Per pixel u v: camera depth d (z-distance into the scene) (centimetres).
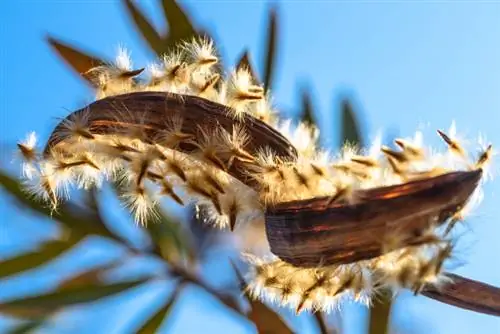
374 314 73
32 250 78
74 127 63
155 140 63
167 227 78
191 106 63
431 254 61
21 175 78
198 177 62
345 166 61
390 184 60
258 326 73
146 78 64
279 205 61
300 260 61
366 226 60
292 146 62
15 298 76
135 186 64
